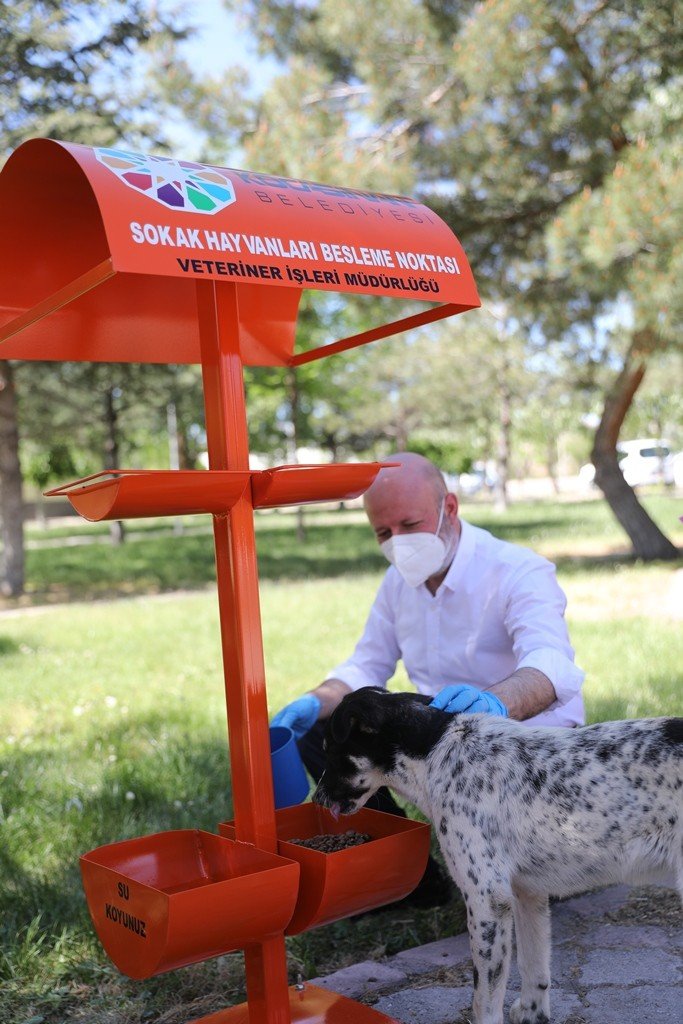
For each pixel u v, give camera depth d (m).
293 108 14.13
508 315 16.70
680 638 9.06
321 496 2.63
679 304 11.16
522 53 12.43
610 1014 2.97
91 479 2.40
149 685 8.23
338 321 20.69
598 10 12.85
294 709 3.71
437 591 3.80
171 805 4.95
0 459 17.72
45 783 5.41
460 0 13.70
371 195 2.75
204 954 2.40
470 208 13.97
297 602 12.91
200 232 2.27
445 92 13.84
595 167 13.31
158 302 3.29
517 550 3.77
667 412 49.12
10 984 3.41
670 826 2.61
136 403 25.02
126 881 2.42
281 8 15.95
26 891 3.99
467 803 2.75
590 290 13.05
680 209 10.75
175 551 24.36
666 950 3.38
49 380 22.09
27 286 2.93
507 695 3.24
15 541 17.75
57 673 8.89
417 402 32.69
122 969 2.51
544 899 2.90
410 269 2.63
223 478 2.49
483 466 54.34
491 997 2.68
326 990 3.06
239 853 2.65
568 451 64.75
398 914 3.88
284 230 2.42
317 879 2.49
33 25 15.13
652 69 13.05
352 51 14.46
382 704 2.92
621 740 2.73
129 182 2.23
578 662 8.17
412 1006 3.09
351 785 2.93
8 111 15.45
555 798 2.69
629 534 16.42
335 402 35.19
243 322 3.53
